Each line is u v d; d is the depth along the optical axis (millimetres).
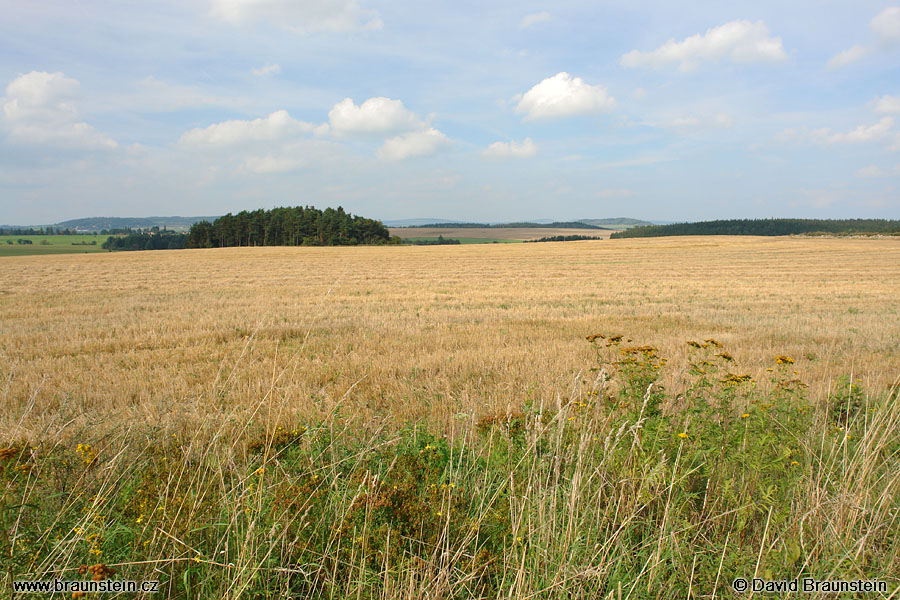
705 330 13242
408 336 12062
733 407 4914
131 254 71625
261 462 3980
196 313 16891
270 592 2674
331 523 3047
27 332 13242
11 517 2723
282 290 25266
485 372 8320
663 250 69562
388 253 70562
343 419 5141
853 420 4438
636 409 4156
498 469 3900
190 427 5164
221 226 107438
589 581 2742
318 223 106562
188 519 2791
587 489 3359
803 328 13336
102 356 9992
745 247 73750
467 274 36125
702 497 3576
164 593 2623
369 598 2637
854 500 3156
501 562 2838
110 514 3016
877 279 30844
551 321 14789
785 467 3725
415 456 4031
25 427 5363
